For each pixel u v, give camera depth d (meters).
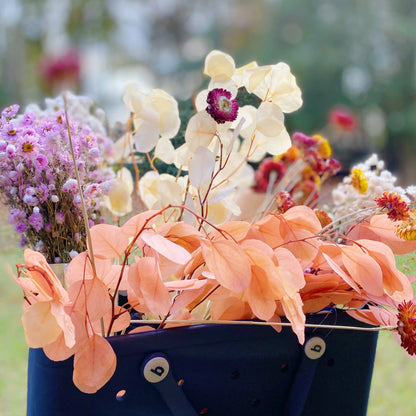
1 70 15.79
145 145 1.31
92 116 1.66
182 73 18.62
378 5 17.39
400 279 1.28
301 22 17.12
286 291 1.19
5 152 1.29
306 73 16.58
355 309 1.30
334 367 1.31
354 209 1.57
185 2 19.11
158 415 1.21
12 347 3.64
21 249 1.42
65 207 1.33
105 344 1.16
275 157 1.69
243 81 1.37
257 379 1.26
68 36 17.58
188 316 1.25
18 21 16.91
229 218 1.44
